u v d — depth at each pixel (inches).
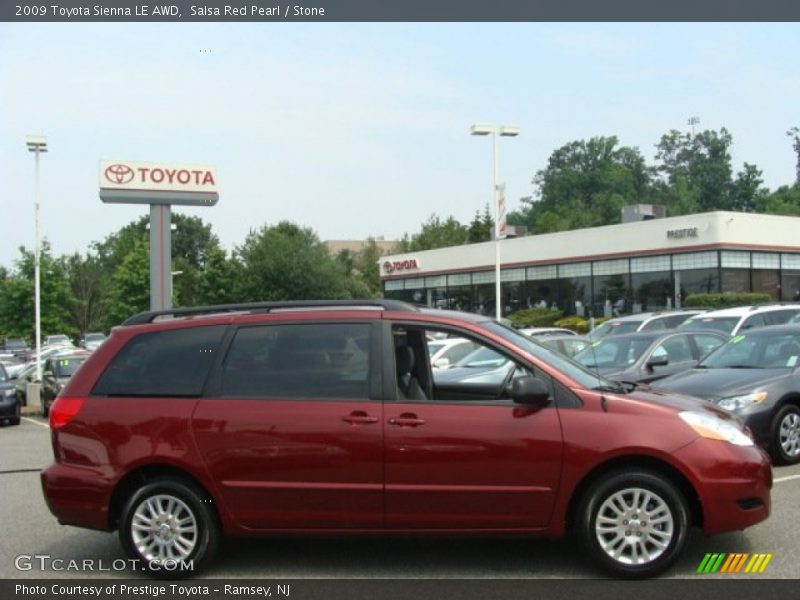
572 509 221.5
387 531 222.1
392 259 2306.8
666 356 477.1
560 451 215.6
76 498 232.2
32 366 1177.4
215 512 229.8
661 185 4655.5
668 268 1537.9
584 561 233.9
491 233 2913.4
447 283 2134.6
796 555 232.5
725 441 218.7
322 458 222.4
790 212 3361.2
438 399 242.1
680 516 214.2
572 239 1742.1
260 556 249.0
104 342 246.4
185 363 236.4
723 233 1428.4
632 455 215.8
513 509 217.8
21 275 1769.2
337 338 232.7
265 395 229.3
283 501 224.5
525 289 1889.8
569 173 4594.0
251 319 238.2
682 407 224.7
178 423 229.0
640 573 214.8
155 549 230.1
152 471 233.1
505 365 304.5
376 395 225.0
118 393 236.4
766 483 222.1
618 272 1648.6
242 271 2573.8
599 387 228.7
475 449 217.9
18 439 597.6
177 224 4335.6
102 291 2516.0
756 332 414.3
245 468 225.5
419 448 219.3
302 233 2598.4
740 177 4495.6
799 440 362.0
